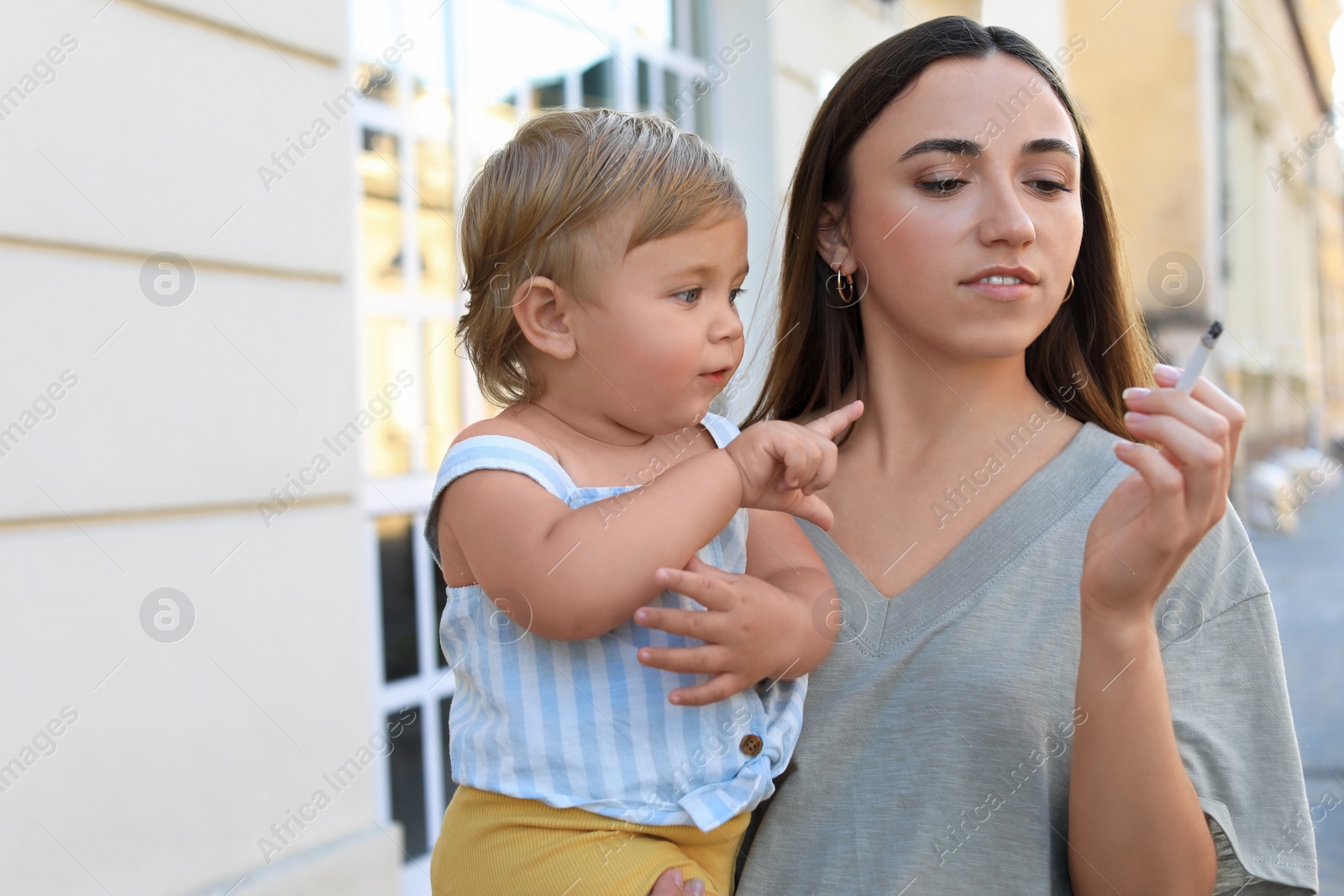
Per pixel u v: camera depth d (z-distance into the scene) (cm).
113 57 205
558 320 93
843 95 101
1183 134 642
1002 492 97
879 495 103
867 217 97
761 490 87
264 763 229
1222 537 94
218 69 222
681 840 90
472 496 88
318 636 240
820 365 115
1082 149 102
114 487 206
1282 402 749
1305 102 993
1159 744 81
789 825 94
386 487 276
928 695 91
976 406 100
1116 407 106
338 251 245
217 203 222
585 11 331
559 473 90
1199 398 74
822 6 367
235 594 225
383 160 279
